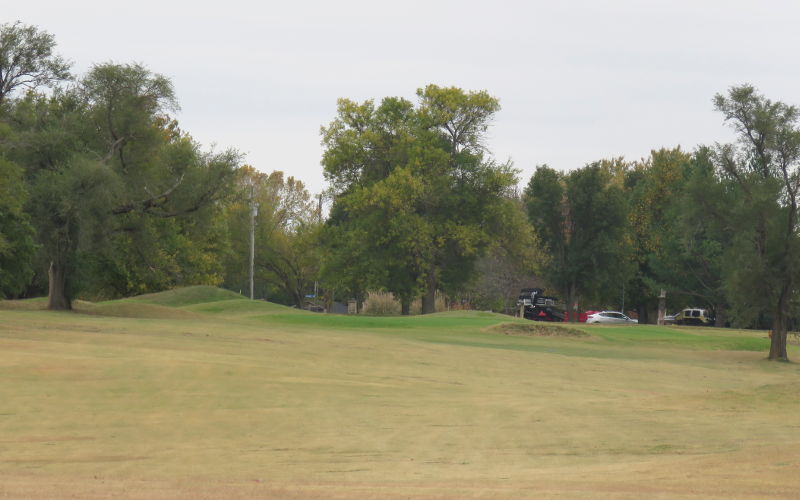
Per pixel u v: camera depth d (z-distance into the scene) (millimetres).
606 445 17438
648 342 60125
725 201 54750
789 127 53406
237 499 10844
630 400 25844
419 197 84188
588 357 45469
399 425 20672
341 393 26297
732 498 10367
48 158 61125
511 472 14141
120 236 67000
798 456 14586
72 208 56906
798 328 61188
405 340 48375
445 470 14586
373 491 11594
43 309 62125
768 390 27000
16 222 55781
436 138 87000
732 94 53781
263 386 26953
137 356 32250
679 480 12211
